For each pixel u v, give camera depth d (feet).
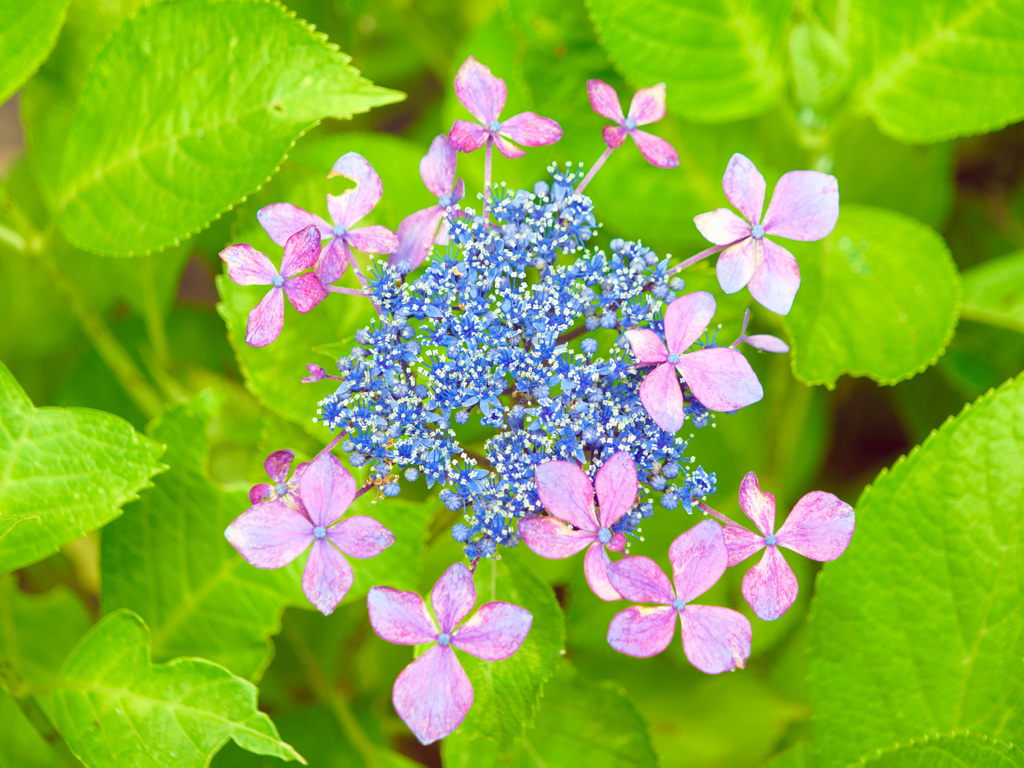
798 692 2.11
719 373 1.60
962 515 1.83
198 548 1.85
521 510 1.63
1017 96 1.96
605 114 1.71
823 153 2.05
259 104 1.79
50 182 2.08
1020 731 1.82
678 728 2.10
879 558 1.84
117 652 1.74
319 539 1.61
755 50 1.95
